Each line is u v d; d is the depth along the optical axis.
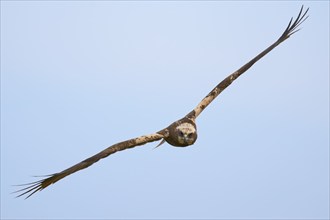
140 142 24.86
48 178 23.52
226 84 27.20
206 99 26.91
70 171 23.50
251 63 27.44
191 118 26.36
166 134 25.75
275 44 27.45
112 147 24.23
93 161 23.72
